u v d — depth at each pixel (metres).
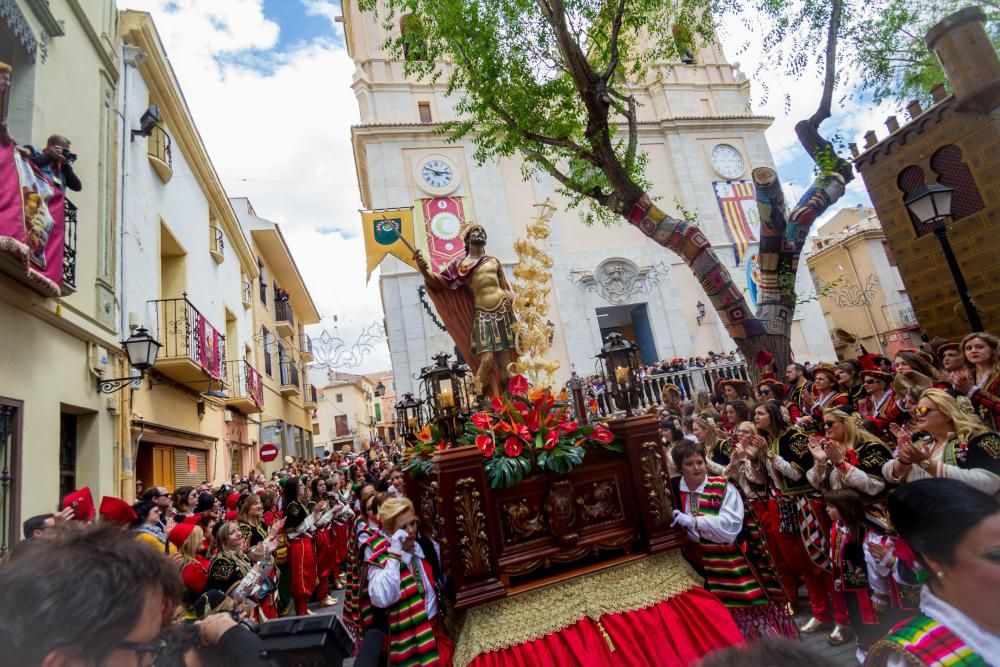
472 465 2.83
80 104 7.41
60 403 6.39
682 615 2.85
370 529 3.68
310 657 1.99
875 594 3.29
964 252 10.15
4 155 5.04
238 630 1.89
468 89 10.05
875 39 8.96
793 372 7.00
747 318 9.02
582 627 2.72
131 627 1.03
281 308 23.64
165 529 5.48
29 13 6.23
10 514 5.32
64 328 6.52
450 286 4.11
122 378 7.32
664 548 3.07
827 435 3.62
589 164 10.52
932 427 3.27
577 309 20.33
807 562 4.01
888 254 24.62
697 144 22.95
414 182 20.05
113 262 7.94
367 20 21.91
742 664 0.93
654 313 20.89
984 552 1.33
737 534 3.27
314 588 6.62
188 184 12.39
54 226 5.92
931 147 10.50
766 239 9.28
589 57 10.91
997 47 9.69
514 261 19.98
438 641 2.99
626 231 21.88
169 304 10.38
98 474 7.14
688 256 9.24
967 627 1.36
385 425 51.84
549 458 2.95
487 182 20.56
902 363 4.93
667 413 7.54
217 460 12.93
